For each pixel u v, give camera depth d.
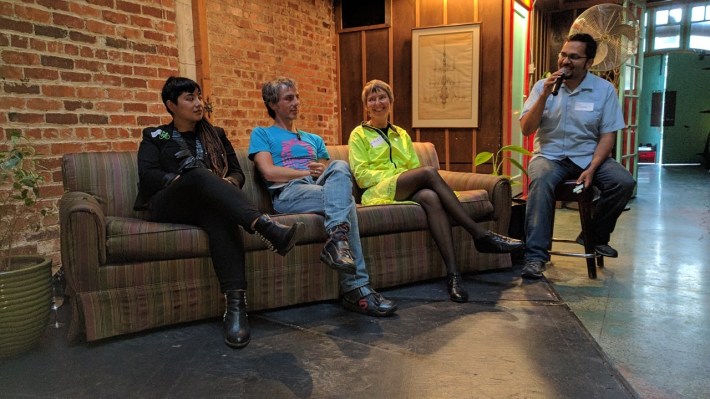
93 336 1.75
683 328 1.91
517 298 2.27
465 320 2.00
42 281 1.75
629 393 1.41
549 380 1.50
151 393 1.45
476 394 1.42
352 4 4.71
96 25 2.79
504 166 4.21
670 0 7.90
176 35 3.29
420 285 2.50
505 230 2.72
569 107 2.70
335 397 1.41
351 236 2.09
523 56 4.62
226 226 1.88
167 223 1.94
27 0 2.46
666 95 10.21
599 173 2.64
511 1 4.02
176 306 1.91
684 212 4.60
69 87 2.68
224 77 3.73
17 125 2.45
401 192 2.44
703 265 2.83
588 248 2.60
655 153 10.38
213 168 2.10
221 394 1.44
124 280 1.81
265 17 4.06
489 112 4.20
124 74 2.97
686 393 1.43
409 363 1.62
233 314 1.81
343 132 5.00
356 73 4.81
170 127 2.12
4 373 1.58
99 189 2.11
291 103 2.45
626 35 3.12
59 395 1.45
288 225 2.04
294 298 2.15
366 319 2.03
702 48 7.93
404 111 4.57
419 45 4.40
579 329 1.89
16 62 2.43
